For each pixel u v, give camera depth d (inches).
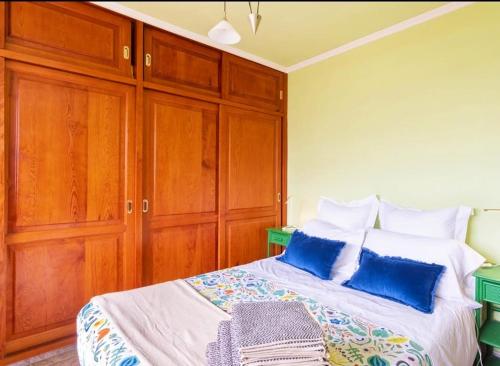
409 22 94.1
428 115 94.4
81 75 88.7
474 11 84.4
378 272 74.0
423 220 86.0
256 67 132.0
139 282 99.0
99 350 50.2
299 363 41.0
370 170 109.7
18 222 80.3
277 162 140.7
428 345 51.8
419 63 96.1
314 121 130.3
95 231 91.7
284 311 49.5
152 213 103.6
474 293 72.6
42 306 84.0
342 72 118.3
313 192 131.2
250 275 86.3
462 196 87.7
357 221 101.7
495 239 81.9
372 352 48.8
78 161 89.0
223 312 62.7
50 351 84.7
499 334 72.3
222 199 121.4
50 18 83.5
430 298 65.5
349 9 38.7
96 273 92.4
